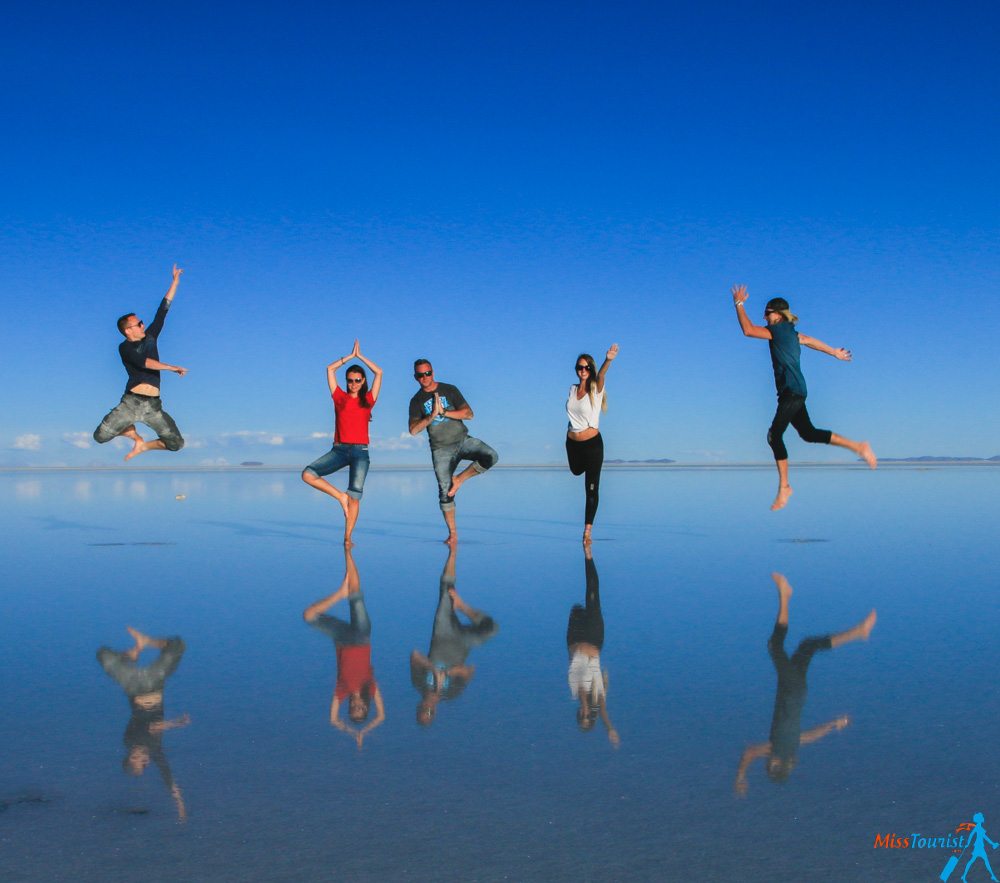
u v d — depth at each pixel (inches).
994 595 248.5
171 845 96.0
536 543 392.8
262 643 194.4
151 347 352.2
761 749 124.7
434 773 116.3
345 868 90.9
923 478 1138.7
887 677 162.4
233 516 551.8
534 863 91.9
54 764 119.8
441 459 393.1
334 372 391.9
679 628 207.6
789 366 319.6
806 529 442.3
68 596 256.2
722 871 90.1
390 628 210.1
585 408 381.1
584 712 142.6
